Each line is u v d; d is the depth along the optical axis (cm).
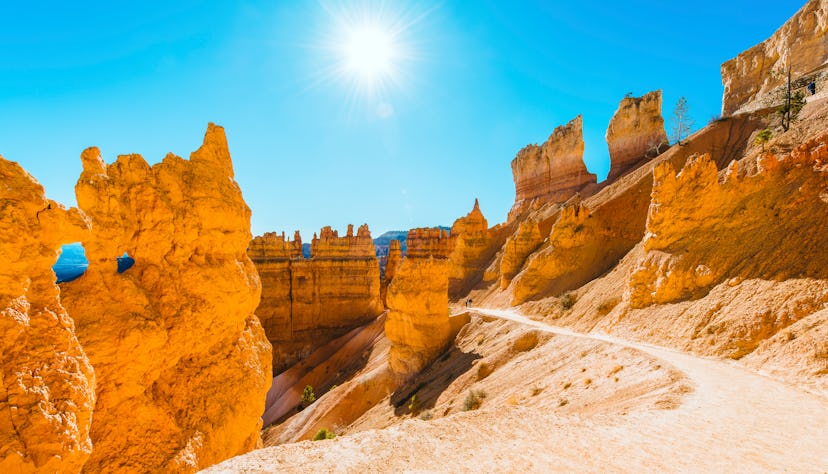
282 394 6694
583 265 5166
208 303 1525
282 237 8844
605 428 1212
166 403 1327
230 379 1552
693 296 2667
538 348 3328
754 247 2580
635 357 2255
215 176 1709
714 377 1752
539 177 10362
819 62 6316
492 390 2906
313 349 7831
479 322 4712
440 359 4422
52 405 849
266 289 7781
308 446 1004
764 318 2091
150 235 1413
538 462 957
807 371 1630
